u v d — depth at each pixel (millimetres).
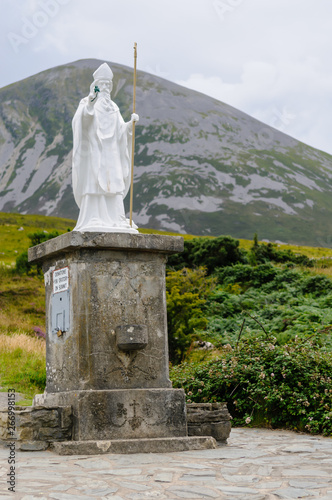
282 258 34188
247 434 9992
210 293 25281
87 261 8242
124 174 9203
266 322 20156
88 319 8109
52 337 8703
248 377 11367
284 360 10914
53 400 8219
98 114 9117
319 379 10531
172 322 17484
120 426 7809
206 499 5141
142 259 8570
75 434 7691
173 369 12750
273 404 10797
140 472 6199
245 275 28781
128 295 8375
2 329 22375
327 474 6234
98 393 7797
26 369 16797
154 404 8031
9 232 41031
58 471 6238
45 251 8750
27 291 27531
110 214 8898
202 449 7887
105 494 5270
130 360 8203
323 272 31031
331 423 9711
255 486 5637
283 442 8883
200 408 8898
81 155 8977
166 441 7680
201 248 31562
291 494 5309
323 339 14062
